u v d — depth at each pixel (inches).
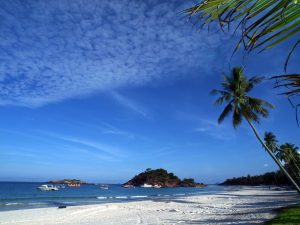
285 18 59.7
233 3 62.6
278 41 62.2
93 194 3373.5
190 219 861.2
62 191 3870.6
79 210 1307.8
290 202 1350.9
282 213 681.6
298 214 607.8
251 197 2245.3
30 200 2170.3
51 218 1012.5
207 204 1621.6
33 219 979.9
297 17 59.6
